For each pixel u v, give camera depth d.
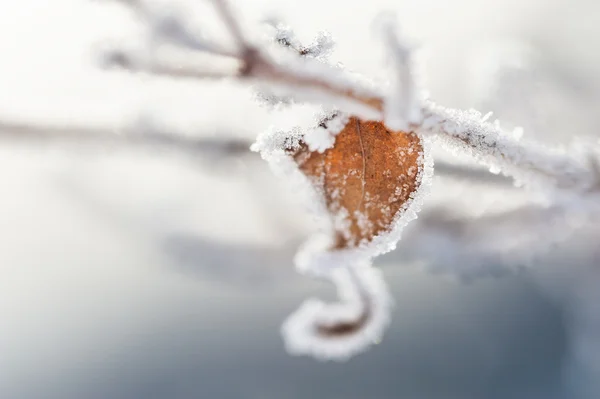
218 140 0.33
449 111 0.28
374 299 0.32
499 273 0.35
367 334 0.32
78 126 0.32
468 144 0.28
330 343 0.32
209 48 0.26
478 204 0.35
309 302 0.32
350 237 0.29
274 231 0.38
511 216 0.35
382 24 0.26
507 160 0.28
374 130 0.28
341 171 0.28
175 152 0.33
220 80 0.27
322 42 0.27
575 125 0.42
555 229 0.35
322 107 0.28
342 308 0.32
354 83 0.27
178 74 0.27
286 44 0.27
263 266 0.38
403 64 0.27
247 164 0.37
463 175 0.30
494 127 0.28
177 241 0.38
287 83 0.27
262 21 0.27
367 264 0.32
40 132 0.31
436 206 0.35
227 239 0.38
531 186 0.30
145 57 0.26
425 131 0.28
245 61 0.27
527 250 0.35
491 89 0.36
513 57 0.37
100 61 0.27
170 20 0.26
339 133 0.28
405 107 0.27
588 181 0.29
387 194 0.28
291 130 0.28
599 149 0.29
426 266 0.36
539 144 0.29
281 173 0.28
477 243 0.35
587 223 0.35
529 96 0.36
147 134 0.33
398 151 0.28
